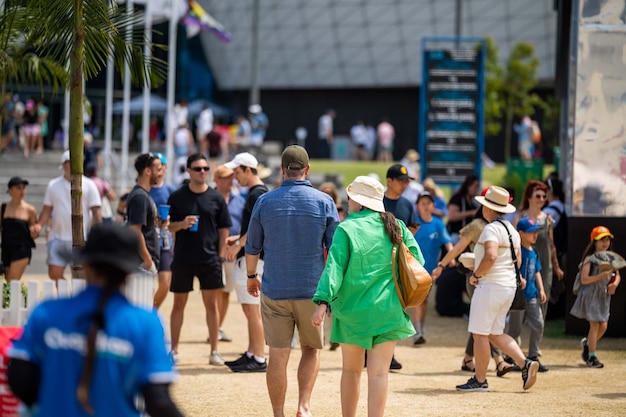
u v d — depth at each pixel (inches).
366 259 497.0
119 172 1962.4
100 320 273.1
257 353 727.1
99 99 2719.0
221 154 2532.0
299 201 544.1
